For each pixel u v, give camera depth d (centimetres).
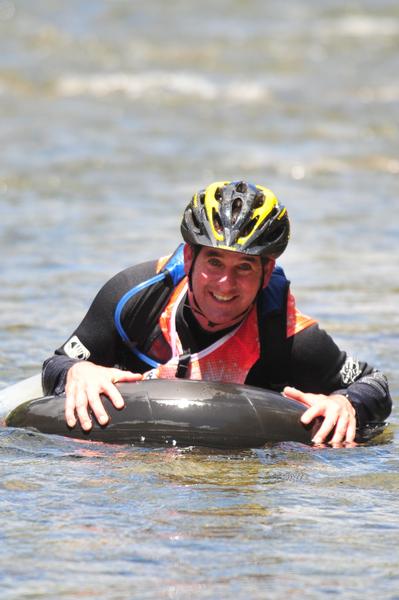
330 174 4428
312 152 4897
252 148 4966
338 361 1452
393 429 1454
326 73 7181
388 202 3869
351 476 1216
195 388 1336
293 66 7394
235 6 9569
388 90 6625
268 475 1207
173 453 1275
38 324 2142
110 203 3734
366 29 8788
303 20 9131
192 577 903
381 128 5528
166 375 1395
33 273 2656
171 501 1102
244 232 1323
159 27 8650
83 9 9125
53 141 4994
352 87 6712
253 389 1359
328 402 1384
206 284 1337
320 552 966
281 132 5391
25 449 1280
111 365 1459
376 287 2570
